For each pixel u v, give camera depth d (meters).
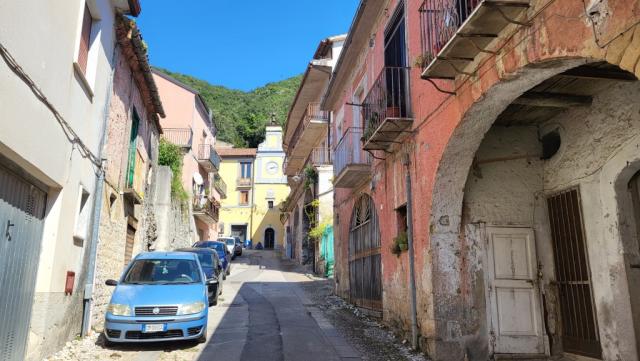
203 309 7.81
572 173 6.93
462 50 5.33
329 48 20.25
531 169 7.63
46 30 5.54
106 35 8.33
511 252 7.35
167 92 28.03
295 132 27.69
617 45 3.44
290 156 28.25
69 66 6.47
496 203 7.47
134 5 8.69
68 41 6.37
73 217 7.08
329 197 21.64
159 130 15.92
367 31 11.25
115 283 8.39
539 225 7.49
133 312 7.36
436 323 6.89
